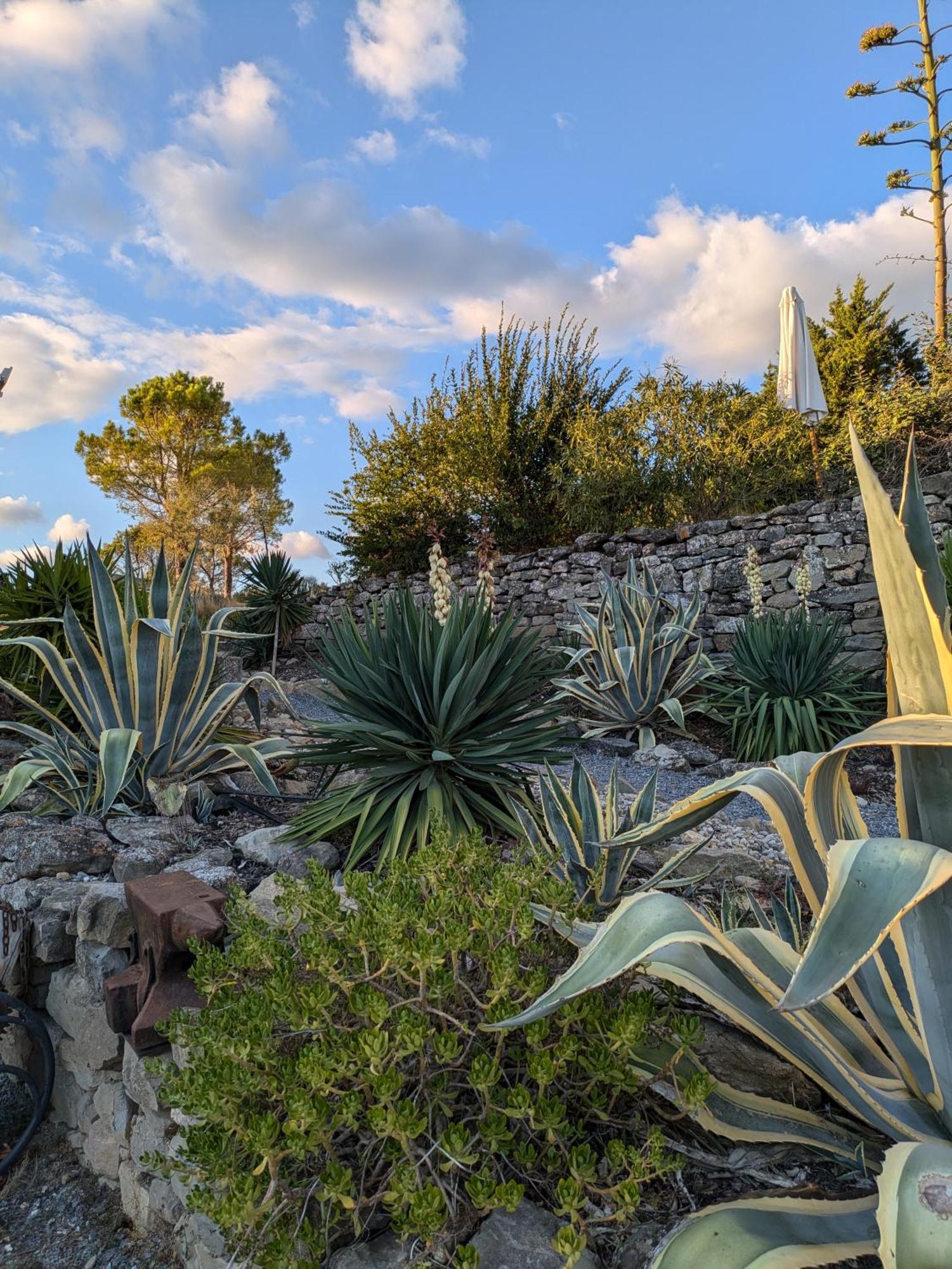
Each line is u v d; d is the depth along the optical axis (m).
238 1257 1.35
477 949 1.42
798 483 10.82
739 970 1.43
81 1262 1.90
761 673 6.52
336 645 3.49
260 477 29.77
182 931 1.84
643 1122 1.42
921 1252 0.86
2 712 5.19
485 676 3.02
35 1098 2.34
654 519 11.70
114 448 29.80
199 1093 1.23
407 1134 1.12
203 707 3.72
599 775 5.39
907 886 1.03
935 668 1.24
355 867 2.80
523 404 13.59
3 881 2.70
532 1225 1.27
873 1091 1.26
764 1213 1.09
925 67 11.46
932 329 10.38
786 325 9.56
